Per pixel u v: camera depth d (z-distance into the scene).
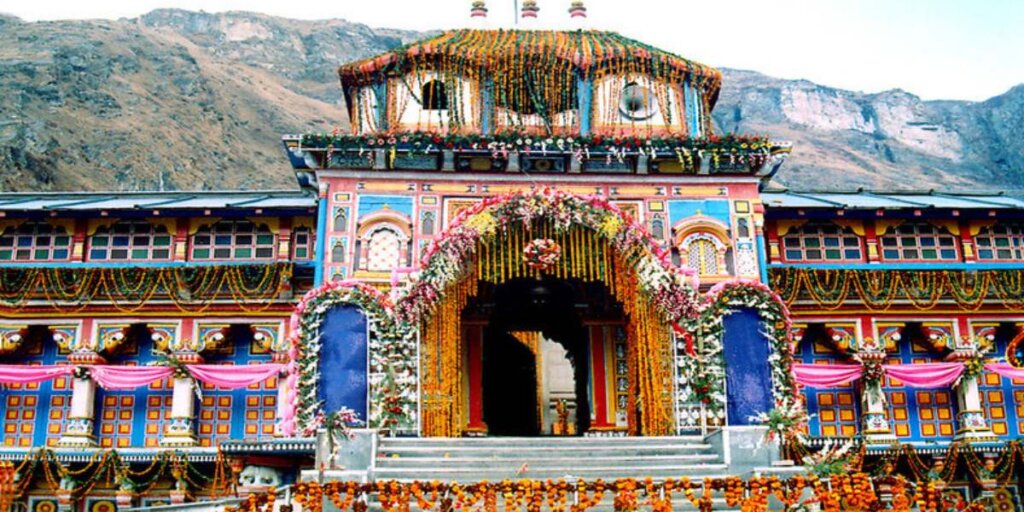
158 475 19.02
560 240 19.27
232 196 23.62
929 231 22.17
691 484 13.19
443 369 18.22
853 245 22.02
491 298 21.67
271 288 20.72
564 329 23.64
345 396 17.56
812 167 81.50
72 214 20.81
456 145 19.09
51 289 20.55
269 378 20.75
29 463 19.22
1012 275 21.45
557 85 21.05
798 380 19.77
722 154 19.50
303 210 21.02
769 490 13.12
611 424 21.03
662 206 19.69
